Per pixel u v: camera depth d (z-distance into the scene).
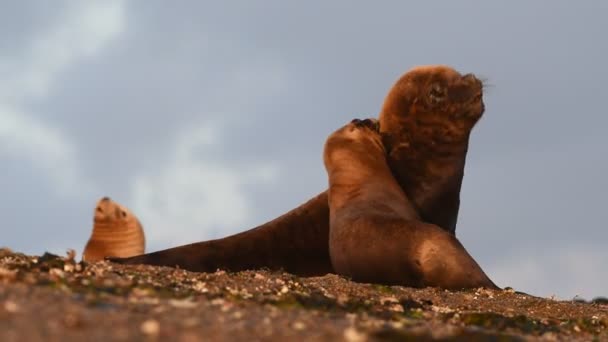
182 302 29.08
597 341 34.34
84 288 30.94
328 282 46.97
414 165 62.78
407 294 47.06
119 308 26.28
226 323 25.45
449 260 53.31
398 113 62.69
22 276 32.50
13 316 23.55
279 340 24.02
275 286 42.72
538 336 35.72
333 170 61.91
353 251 56.75
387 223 56.22
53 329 22.69
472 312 40.25
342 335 24.94
